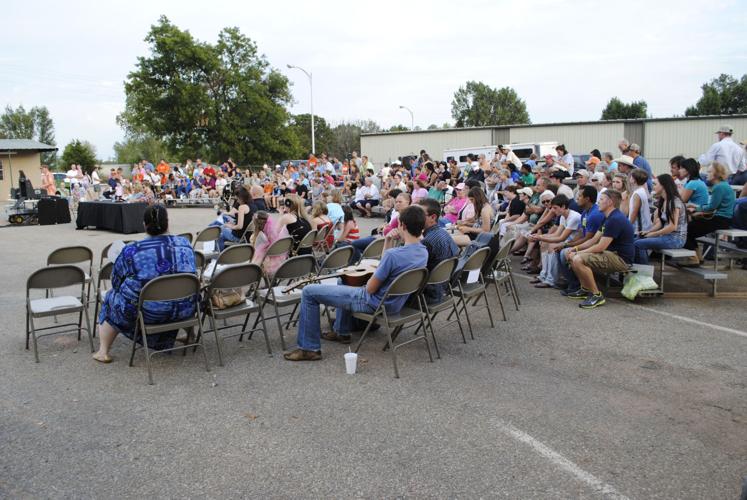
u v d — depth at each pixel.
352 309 4.54
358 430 3.51
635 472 3.01
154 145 71.44
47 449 3.33
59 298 5.24
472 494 2.83
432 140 31.47
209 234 8.34
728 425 3.52
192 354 4.94
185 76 42.47
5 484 2.98
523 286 7.42
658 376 4.30
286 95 46.81
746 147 10.13
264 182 23.11
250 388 4.18
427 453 3.22
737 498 2.78
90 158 51.44
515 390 4.08
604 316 5.93
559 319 5.87
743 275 7.59
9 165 28.78
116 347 5.14
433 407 3.81
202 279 6.23
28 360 4.83
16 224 17.11
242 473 3.05
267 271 6.75
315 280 5.28
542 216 8.08
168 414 3.77
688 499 2.78
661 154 28.70
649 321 5.71
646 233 6.73
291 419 3.67
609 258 6.19
